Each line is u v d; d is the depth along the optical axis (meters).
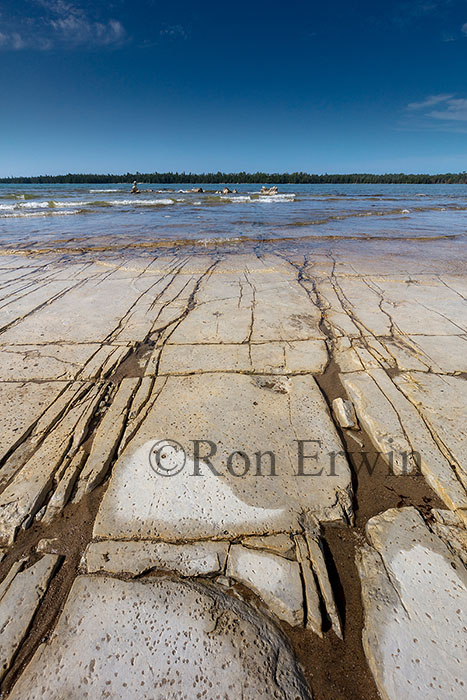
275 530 1.67
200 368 3.00
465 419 2.36
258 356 3.20
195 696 1.12
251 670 1.19
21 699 1.12
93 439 2.22
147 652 1.22
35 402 2.54
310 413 2.45
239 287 5.15
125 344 3.41
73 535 1.67
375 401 2.56
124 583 1.45
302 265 6.43
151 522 1.69
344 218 14.27
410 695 1.14
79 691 1.13
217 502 1.78
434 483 1.94
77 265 6.46
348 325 3.85
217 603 1.38
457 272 5.90
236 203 22.28
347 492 1.87
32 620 1.34
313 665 1.23
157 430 2.26
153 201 21.67
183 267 6.25
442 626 1.31
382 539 1.65
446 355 3.19
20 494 1.83
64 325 3.84
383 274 5.81
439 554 1.58
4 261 6.83
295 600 1.40
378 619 1.34
